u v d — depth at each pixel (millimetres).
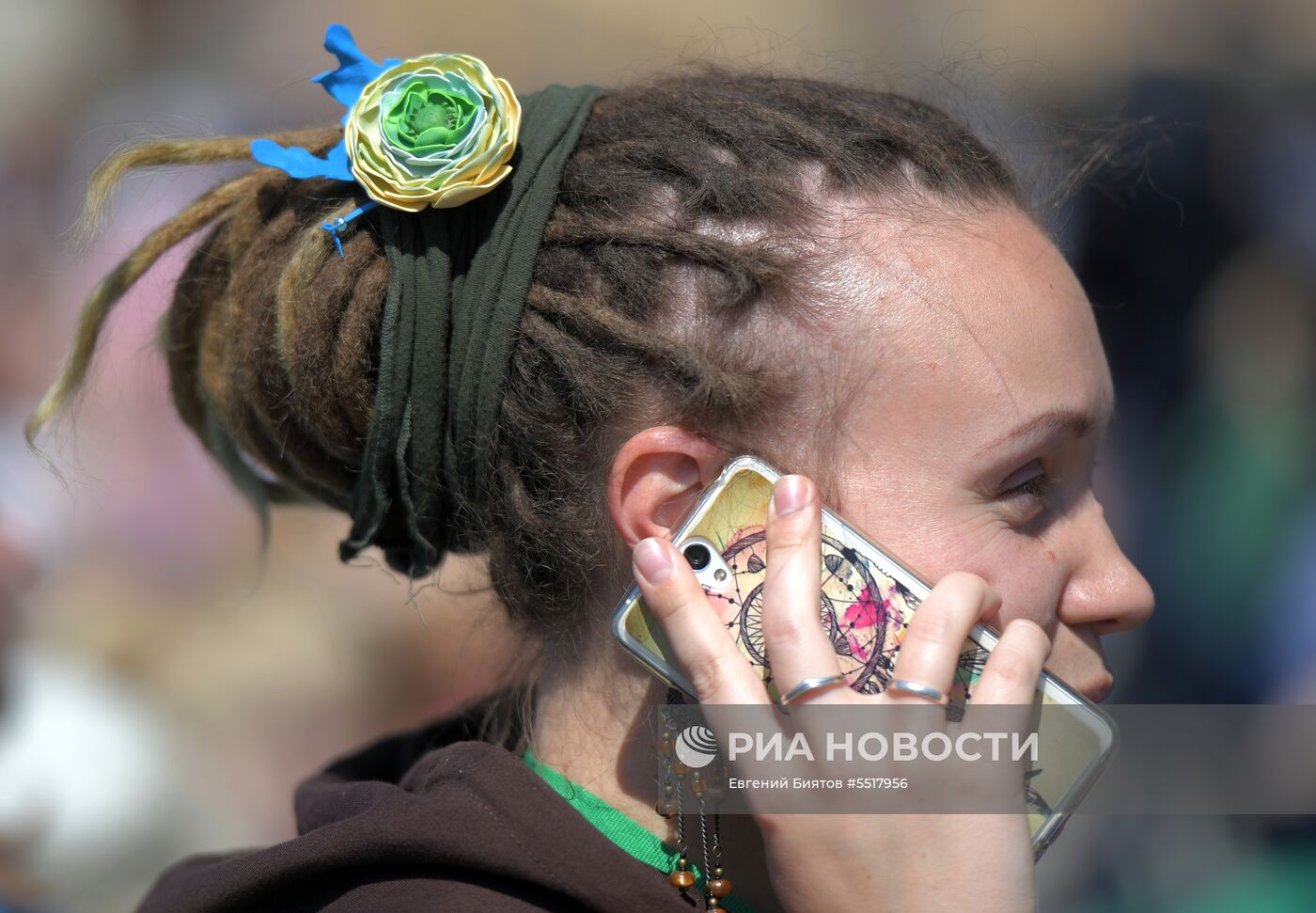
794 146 3783
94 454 8258
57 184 11031
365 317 3748
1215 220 10539
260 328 3906
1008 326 3586
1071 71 12961
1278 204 10680
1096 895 8383
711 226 3656
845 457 3559
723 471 3545
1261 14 12594
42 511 8383
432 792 3637
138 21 12781
